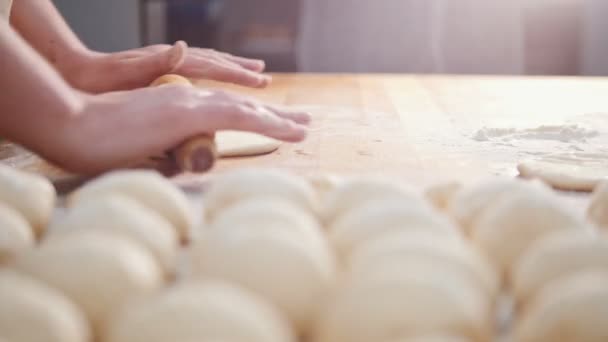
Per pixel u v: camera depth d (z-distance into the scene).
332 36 1.84
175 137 0.75
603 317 0.46
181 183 0.77
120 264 0.51
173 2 2.17
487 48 1.88
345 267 0.54
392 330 0.47
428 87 1.25
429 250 0.51
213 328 0.46
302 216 0.57
